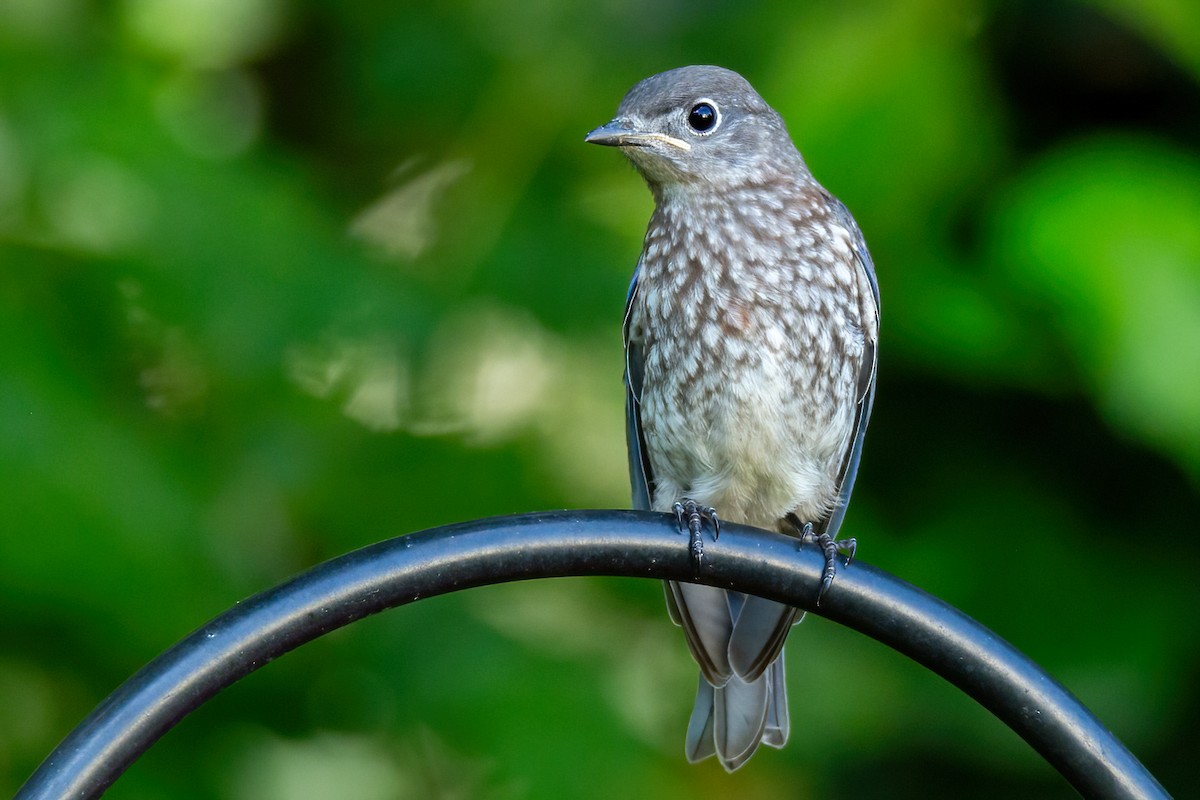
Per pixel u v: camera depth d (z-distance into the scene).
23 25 10.80
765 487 9.41
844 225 9.65
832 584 6.79
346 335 10.50
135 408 9.95
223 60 12.61
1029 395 11.44
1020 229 10.13
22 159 10.06
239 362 10.17
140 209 10.12
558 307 11.03
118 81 10.64
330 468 10.42
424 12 12.20
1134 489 11.45
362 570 6.36
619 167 11.74
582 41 11.88
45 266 9.91
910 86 10.59
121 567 9.03
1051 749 6.44
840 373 9.46
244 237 10.30
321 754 10.46
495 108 11.84
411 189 12.20
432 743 9.90
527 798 9.58
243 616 6.27
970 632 6.60
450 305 10.84
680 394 9.37
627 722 10.05
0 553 8.88
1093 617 11.25
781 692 8.80
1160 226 10.02
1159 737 11.19
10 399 9.20
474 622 10.25
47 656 9.28
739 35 11.54
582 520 6.72
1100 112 11.52
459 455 10.66
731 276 9.28
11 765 9.26
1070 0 11.35
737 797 10.67
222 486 9.88
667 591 9.17
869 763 11.98
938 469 11.65
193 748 9.88
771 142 9.63
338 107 12.48
